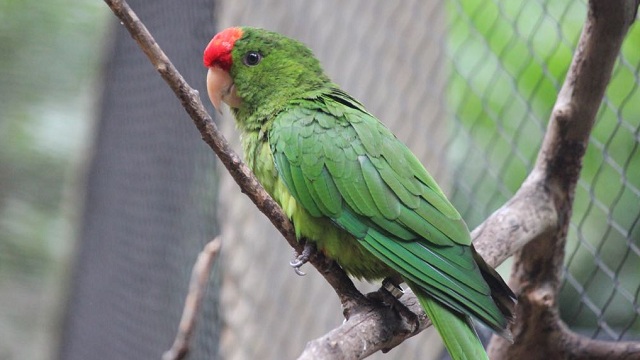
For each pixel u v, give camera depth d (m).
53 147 16.84
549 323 6.41
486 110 9.03
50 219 16.98
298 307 9.93
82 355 14.28
